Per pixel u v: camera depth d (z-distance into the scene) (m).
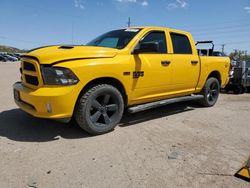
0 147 3.53
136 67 4.44
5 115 5.11
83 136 4.04
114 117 4.30
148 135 4.19
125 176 2.84
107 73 4.02
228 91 10.13
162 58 4.92
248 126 4.83
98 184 2.67
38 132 4.17
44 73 3.65
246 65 9.98
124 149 3.58
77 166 3.04
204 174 2.92
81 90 3.80
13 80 12.05
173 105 6.60
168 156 3.38
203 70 6.02
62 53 3.72
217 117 5.48
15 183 2.65
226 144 3.86
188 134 4.29
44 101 3.56
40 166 3.02
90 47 4.14
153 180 2.77
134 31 4.76
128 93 4.45
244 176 2.84
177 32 5.43
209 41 7.11
